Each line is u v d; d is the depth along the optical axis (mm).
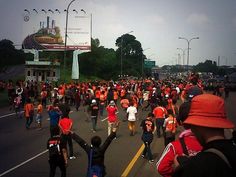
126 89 39938
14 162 13883
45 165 13367
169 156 3422
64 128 13977
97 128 23266
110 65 94562
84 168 12891
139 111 33312
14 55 102125
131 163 13672
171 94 30562
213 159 2174
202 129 2426
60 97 35469
